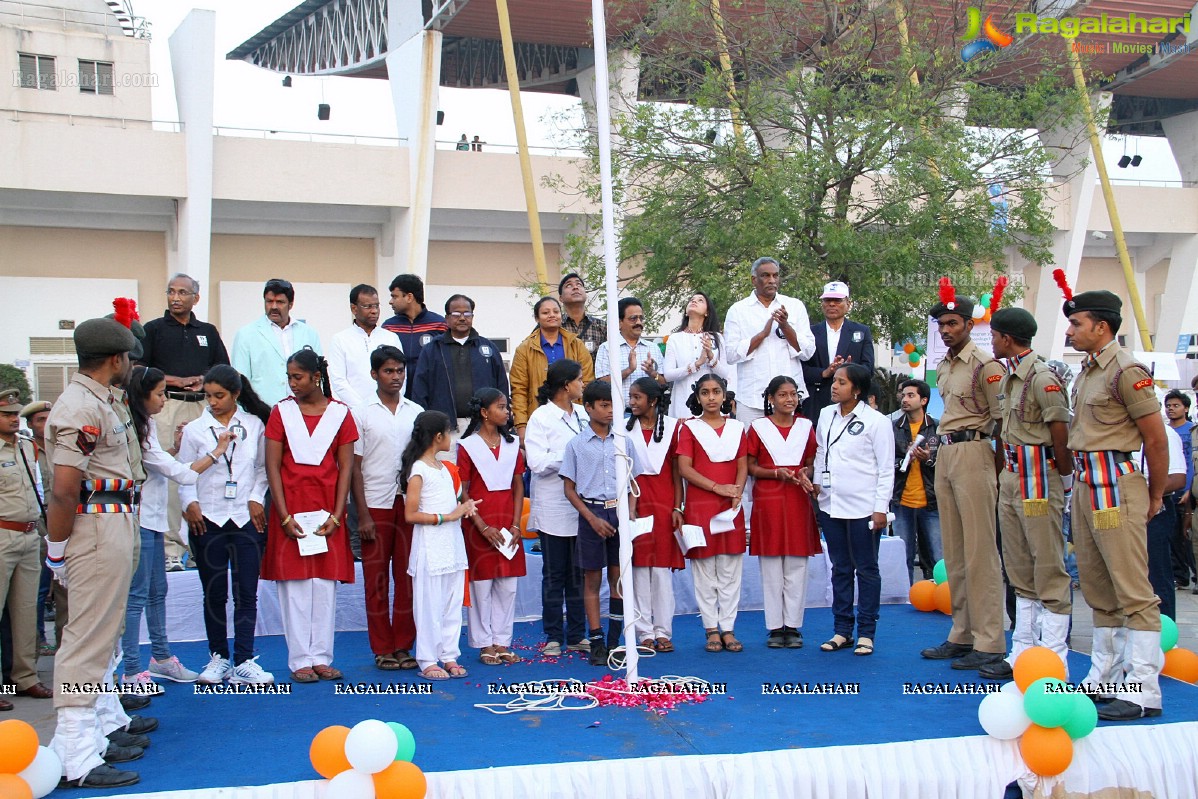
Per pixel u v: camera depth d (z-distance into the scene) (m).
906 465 8.04
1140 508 5.03
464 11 19.00
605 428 6.15
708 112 14.59
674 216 14.60
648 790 4.21
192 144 17.88
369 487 6.10
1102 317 5.09
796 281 13.41
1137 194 24.42
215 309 19.98
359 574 7.30
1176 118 25.89
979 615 5.91
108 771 4.20
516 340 22.03
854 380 6.44
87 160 17.44
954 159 13.39
